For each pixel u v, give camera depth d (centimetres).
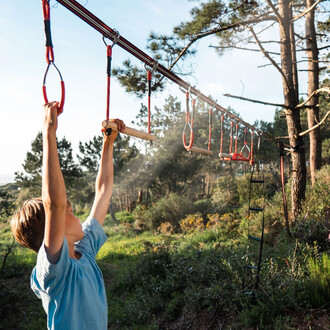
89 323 95
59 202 86
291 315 443
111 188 141
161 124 2942
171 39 852
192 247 971
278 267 568
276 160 2884
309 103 1209
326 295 448
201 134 2588
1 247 1623
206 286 642
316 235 626
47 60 95
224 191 2461
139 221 2173
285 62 783
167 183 2934
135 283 889
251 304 508
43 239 97
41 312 877
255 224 973
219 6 822
